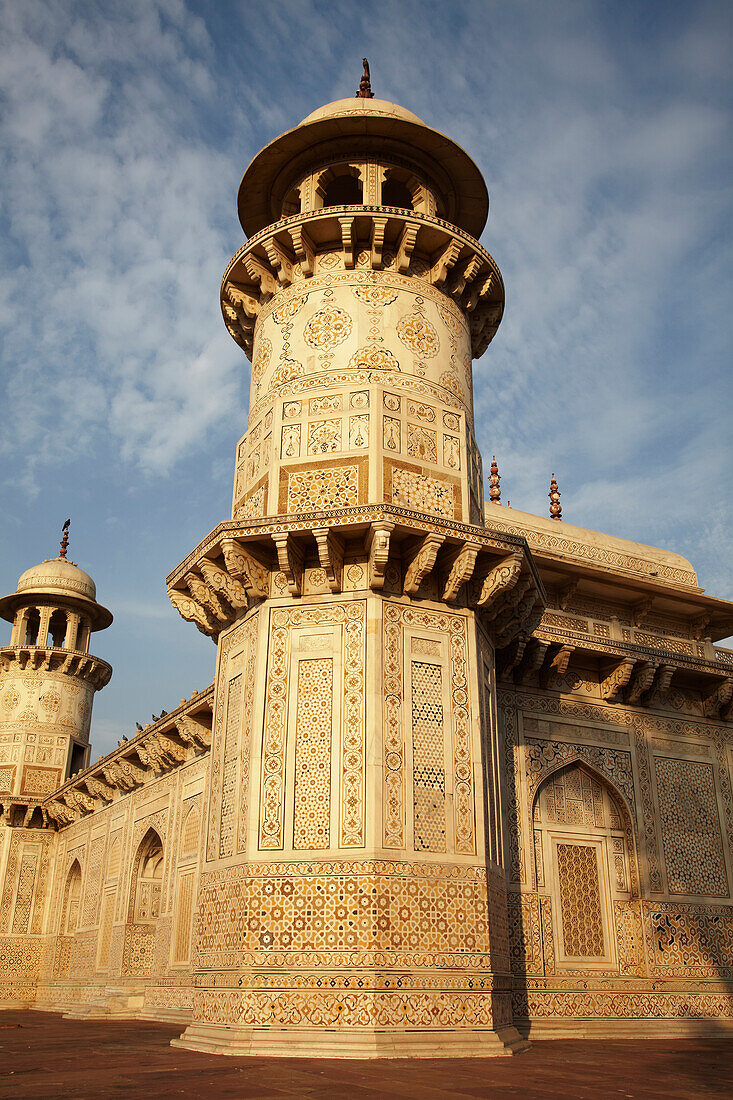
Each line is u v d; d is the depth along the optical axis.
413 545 11.91
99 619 34.16
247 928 10.33
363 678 11.18
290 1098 6.07
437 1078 7.54
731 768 18.06
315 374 13.30
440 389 13.52
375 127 14.36
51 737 31.20
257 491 13.09
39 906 29.55
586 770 16.52
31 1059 9.09
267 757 11.09
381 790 10.63
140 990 20.94
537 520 18.42
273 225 14.11
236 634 12.57
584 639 16.33
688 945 16.08
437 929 10.37
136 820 22.81
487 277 14.89
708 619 19.03
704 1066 9.20
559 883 15.45
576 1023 14.42
